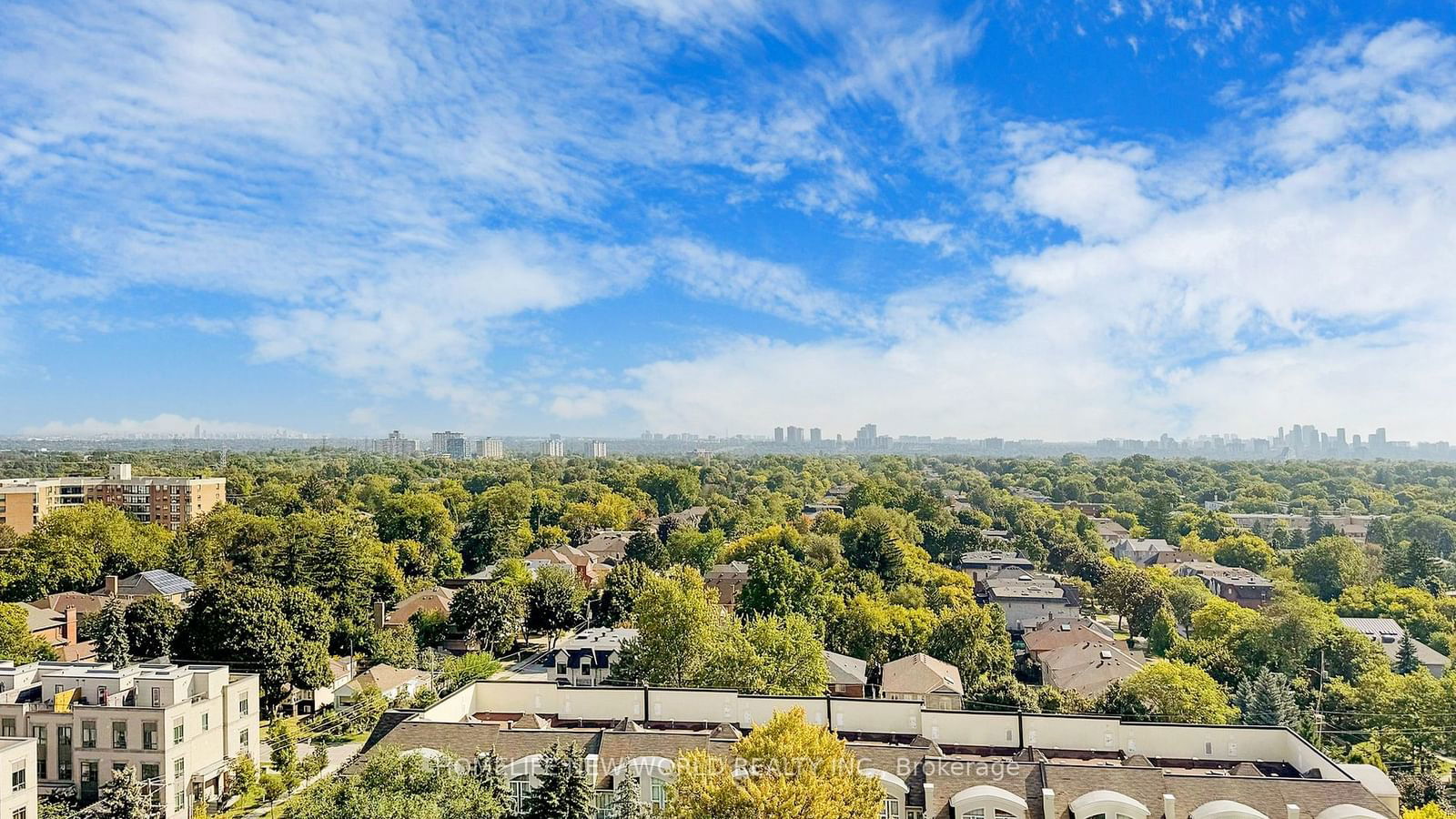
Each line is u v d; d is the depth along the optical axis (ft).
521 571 474.90
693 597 252.62
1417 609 394.52
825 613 344.90
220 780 222.89
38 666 225.56
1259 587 490.08
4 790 167.53
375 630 361.71
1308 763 144.25
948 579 476.54
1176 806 128.98
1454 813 189.37
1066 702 256.73
